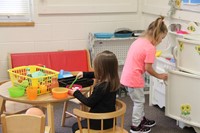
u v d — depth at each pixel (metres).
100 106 2.32
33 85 2.36
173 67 3.19
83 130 2.34
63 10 4.05
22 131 1.93
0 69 3.94
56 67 3.88
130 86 3.01
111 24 4.34
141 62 2.95
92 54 4.09
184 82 2.83
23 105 2.84
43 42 4.07
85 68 4.01
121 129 2.38
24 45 4.00
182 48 2.84
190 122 2.88
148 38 2.96
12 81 2.53
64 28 4.13
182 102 2.90
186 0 3.40
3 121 1.90
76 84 2.55
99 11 4.22
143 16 4.44
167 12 3.76
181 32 3.41
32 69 2.71
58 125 3.33
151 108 3.79
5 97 2.33
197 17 3.24
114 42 4.28
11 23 3.86
